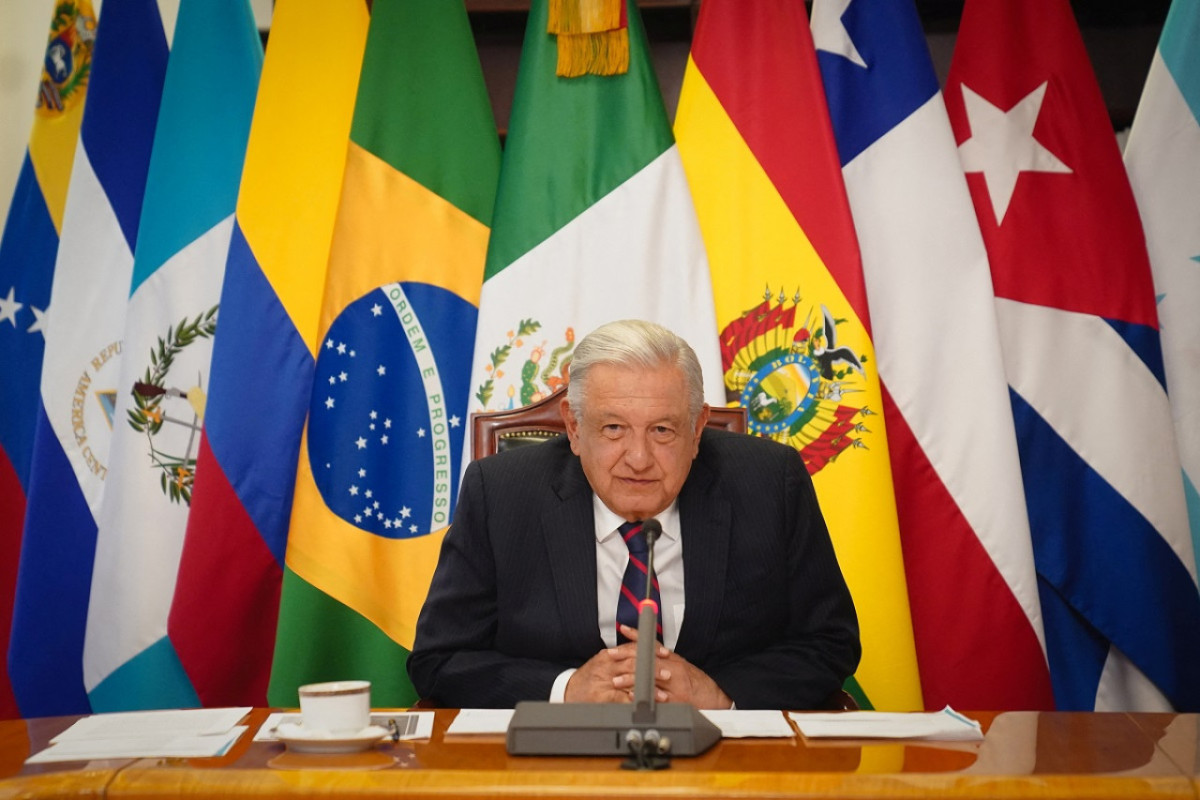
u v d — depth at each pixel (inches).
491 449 86.0
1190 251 105.6
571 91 105.3
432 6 107.8
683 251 101.1
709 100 106.3
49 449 108.7
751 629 70.9
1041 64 107.7
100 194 112.0
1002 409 99.3
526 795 40.4
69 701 107.0
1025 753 45.9
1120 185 105.1
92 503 110.0
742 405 100.4
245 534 100.1
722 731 50.1
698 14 119.0
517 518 72.6
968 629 97.9
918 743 48.3
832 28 108.0
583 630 68.2
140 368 105.0
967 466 99.5
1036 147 106.3
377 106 105.2
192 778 42.1
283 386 102.3
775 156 103.3
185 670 98.5
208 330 106.9
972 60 109.7
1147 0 121.7
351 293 102.7
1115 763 43.8
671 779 40.9
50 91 120.6
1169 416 101.9
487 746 47.9
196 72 109.0
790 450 77.4
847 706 67.7
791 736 49.7
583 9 104.2
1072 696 104.0
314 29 108.4
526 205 103.3
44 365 110.2
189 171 107.7
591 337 67.9
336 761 44.8
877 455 97.0
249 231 103.2
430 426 103.0
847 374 98.4
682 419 65.9
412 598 100.7
